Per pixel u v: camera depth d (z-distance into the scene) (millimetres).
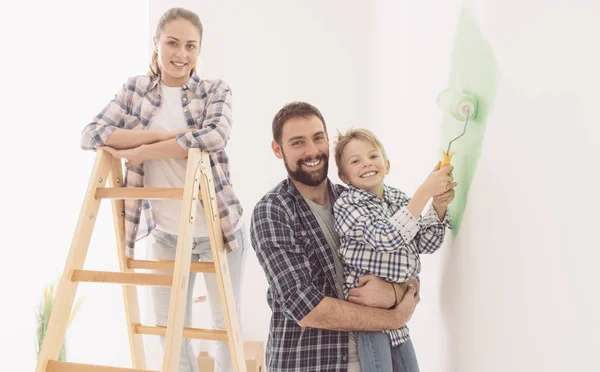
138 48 3014
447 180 1196
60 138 2184
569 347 731
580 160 681
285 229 1346
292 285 1268
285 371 1316
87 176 2486
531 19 837
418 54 1813
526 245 875
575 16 688
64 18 2207
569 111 711
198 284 2932
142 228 1806
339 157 1405
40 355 1336
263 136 2998
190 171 1476
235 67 3023
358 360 1312
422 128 1744
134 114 1740
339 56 3018
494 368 1044
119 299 2771
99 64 2582
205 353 2688
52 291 2018
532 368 865
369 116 2977
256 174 2988
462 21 1244
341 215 1321
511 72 933
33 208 1948
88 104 2473
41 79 2016
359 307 1259
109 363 2621
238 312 1936
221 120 1642
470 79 1185
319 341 1314
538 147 818
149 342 2895
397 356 1382
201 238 1874
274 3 3039
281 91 3012
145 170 1743
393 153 2369
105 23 2635
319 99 3008
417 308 1863
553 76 758
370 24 2953
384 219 1302
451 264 1364
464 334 1246
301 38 3027
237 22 3037
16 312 1813
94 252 2465
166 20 1700
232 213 1796
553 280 779
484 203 1090
